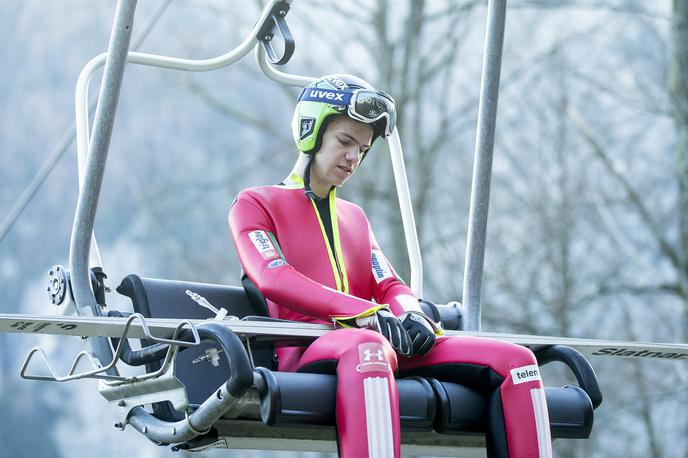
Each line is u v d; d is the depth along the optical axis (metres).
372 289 7.44
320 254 7.21
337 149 7.14
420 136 27.97
